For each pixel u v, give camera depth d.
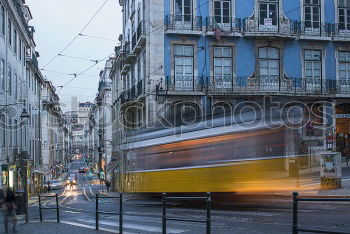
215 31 27.41
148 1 28.19
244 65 28.06
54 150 73.12
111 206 19.67
